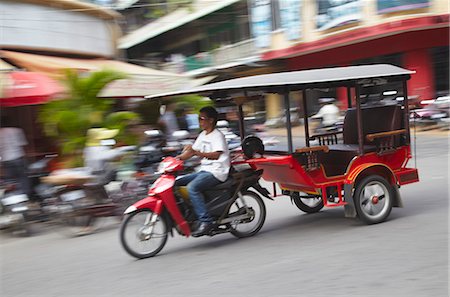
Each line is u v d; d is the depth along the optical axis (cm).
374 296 388
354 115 684
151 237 548
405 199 736
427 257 467
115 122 905
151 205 548
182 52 3222
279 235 601
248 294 414
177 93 594
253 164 603
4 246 699
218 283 447
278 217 702
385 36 1908
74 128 838
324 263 476
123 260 554
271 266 482
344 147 657
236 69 2494
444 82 1883
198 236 566
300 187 632
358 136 620
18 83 838
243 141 608
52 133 877
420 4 1786
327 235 578
